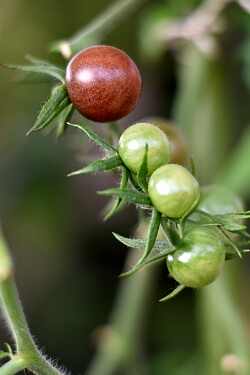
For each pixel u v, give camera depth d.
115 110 0.40
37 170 0.74
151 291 0.58
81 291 0.76
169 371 0.67
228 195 0.44
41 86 0.71
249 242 0.39
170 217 0.38
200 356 0.60
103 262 0.77
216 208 0.44
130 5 0.51
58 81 0.42
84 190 0.76
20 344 0.40
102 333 0.57
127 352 0.56
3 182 0.74
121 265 0.76
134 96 0.40
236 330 0.53
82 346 0.74
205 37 0.57
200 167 0.58
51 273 0.76
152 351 0.71
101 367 0.56
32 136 0.73
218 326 0.57
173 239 0.38
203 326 0.58
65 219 0.76
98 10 0.70
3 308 0.41
